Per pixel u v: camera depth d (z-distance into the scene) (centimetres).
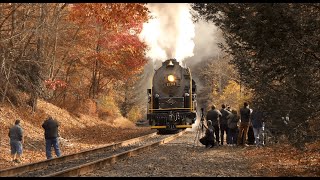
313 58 1090
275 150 1616
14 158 1581
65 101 3662
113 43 3300
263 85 1245
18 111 2575
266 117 1273
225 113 2052
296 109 1105
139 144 2208
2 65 2197
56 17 2606
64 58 3203
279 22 1001
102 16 1931
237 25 1101
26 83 2662
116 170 1219
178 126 2911
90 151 1741
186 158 1519
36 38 2556
